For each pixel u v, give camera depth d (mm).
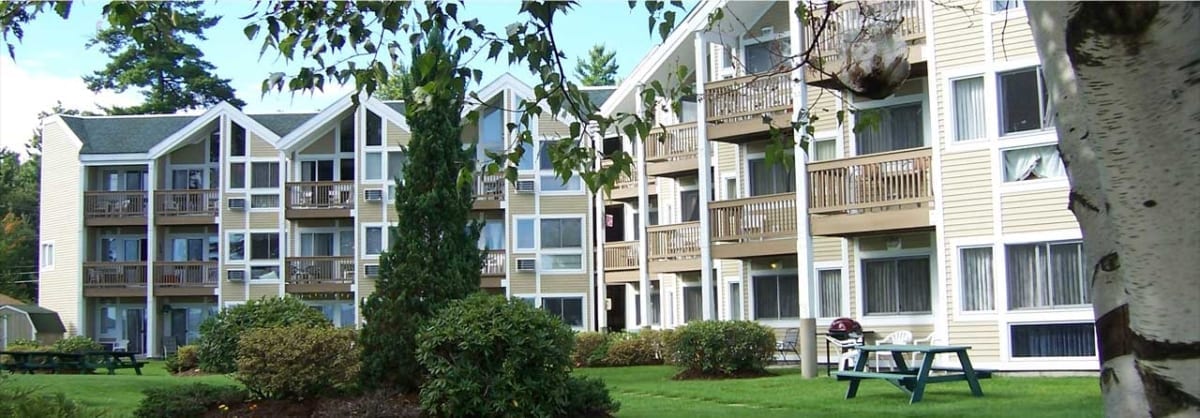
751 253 23703
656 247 28797
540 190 39688
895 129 22203
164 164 44656
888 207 20688
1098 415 11938
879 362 20797
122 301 44750
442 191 15156
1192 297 3303
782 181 24906
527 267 39375
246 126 43375
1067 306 18547
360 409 13188
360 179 40625
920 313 21953
